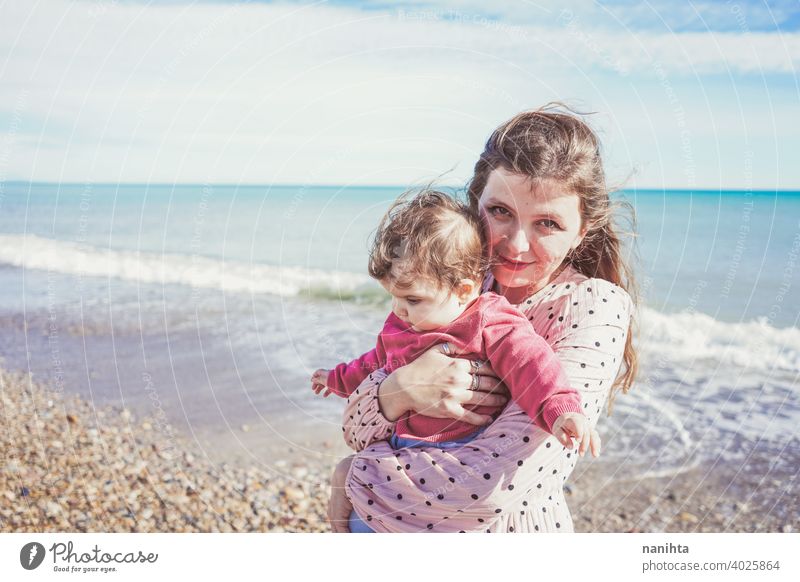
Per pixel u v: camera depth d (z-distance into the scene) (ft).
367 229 33.53
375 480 5.58
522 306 5.89
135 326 26.99
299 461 15.39
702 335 26.25
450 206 5.89
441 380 5.46
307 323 27.35
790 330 26.35
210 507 13.30
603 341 5.43
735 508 14.15
